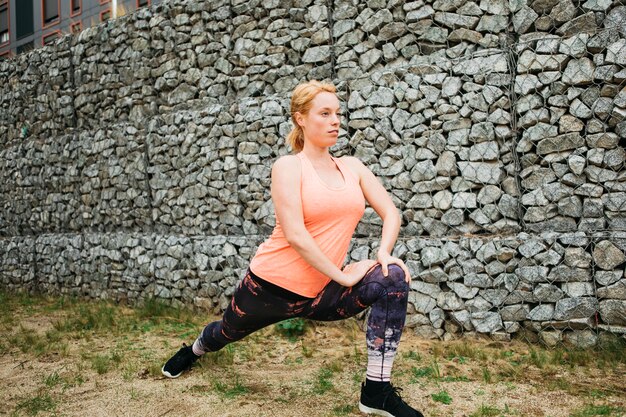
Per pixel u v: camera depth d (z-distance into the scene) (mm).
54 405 2904
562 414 2662
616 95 3930
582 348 3818
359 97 4836
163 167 6145
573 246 3979
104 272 6594
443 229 4492
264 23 5473
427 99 4551
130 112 6555
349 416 2641
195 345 3232
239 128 5512
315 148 2600
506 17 4371
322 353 3902
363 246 4699
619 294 3812
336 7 5094
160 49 6270
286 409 2762
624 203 3889
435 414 2695
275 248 2586
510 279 4133
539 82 4164
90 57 7000
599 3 4051
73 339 4535
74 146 7125
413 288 4469
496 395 2953
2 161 8211
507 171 4281
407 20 4730
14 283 7855
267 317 2742
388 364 2508
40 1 19188
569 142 4062
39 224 7648
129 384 3205
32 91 7766
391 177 4711
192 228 5875
